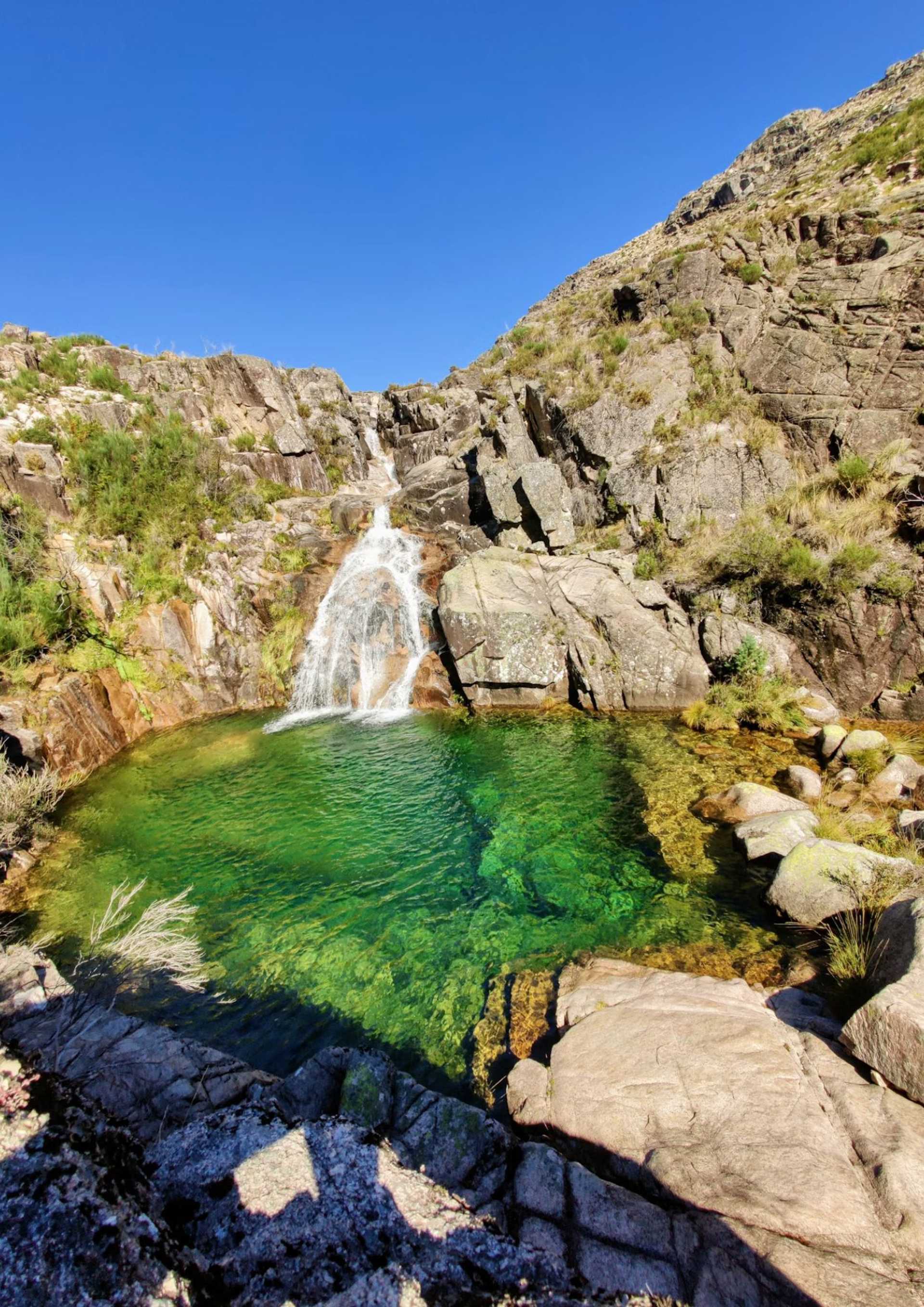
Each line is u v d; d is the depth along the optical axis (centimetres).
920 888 585
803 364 1570
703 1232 321
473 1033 555
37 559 1384
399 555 1888
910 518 1228
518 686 1489
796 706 1203
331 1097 459
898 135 2125
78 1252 207
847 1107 382
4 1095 270
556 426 1897
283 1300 241
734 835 822
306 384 2677
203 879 841
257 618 1723
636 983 571
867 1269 292
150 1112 439
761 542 1338
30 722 1120
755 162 4281
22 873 857
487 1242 283
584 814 947
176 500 1767
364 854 888
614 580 1517
